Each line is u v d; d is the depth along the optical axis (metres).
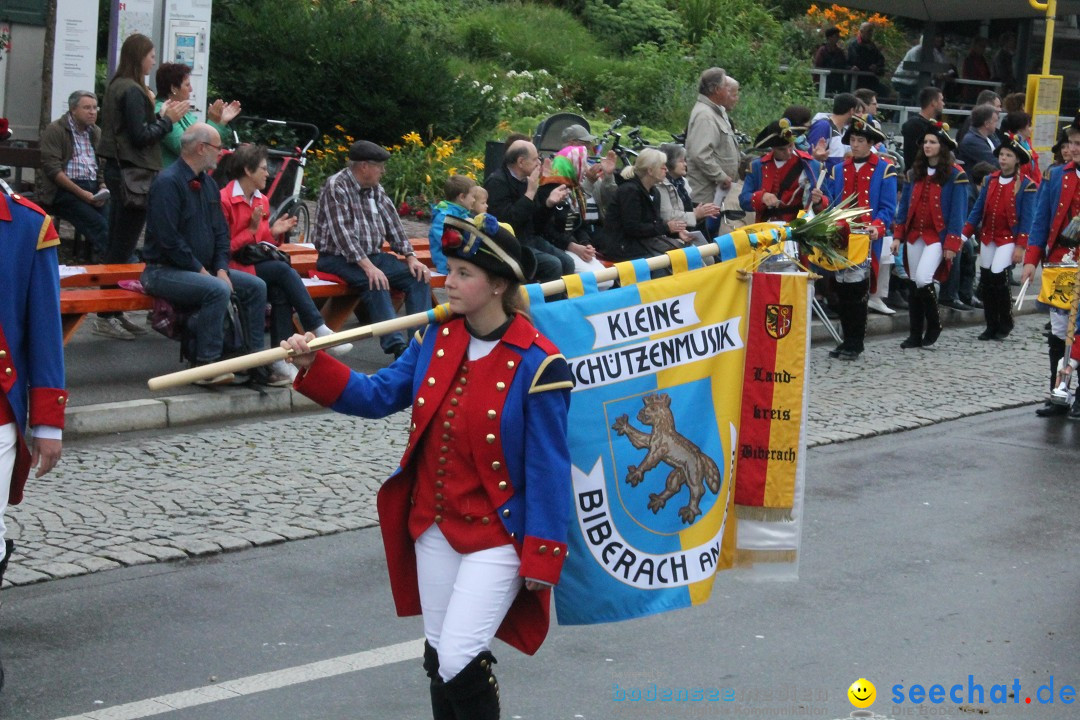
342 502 7.12
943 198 12.08
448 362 3.84
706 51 26.45
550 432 3.76
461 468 3.82
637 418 4.35
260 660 5.12
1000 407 10.23
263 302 9.02
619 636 5.50
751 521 4.57
